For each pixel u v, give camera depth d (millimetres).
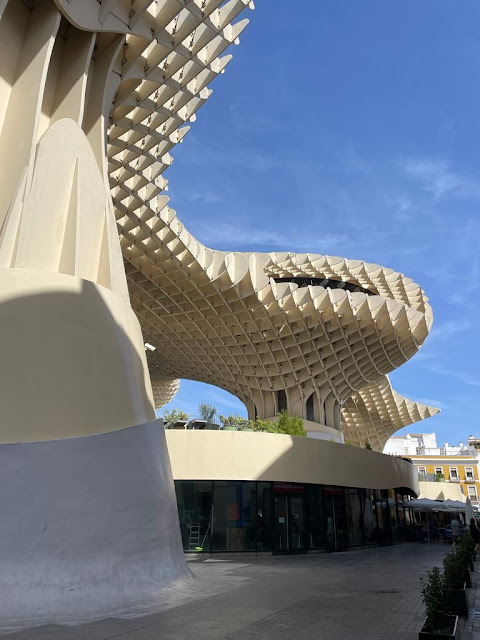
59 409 9789
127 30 15258
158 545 10336
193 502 18656
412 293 41469
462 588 8852
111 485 9695
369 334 39469
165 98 18547
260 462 19500
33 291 10398
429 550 23438
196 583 10898
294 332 39000
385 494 28172
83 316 10961
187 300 35875
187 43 17016
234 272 33531
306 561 17453
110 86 16062
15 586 7977
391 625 7332
